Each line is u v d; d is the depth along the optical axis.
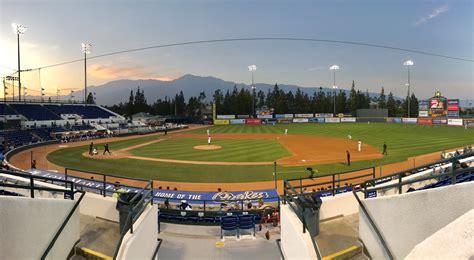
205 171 25.86
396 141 44.03
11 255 4.39
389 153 33.91
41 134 48.50
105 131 58.31
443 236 3.64
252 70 104.62
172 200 17.12
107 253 6.25
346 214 8.24
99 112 76.12
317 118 93.31
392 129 63.94
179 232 12.77
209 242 11.66
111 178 23.53
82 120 66.38
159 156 33.28
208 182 22.55
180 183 22.31
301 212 6.47
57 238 5.55
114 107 141.38
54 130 53.06
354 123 85.31
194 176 24.20
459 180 9.58
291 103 132.50
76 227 6.46
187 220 14.04
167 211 14.41
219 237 12.16
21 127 50.16
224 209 15.48
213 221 14.02
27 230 4.72
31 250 4.82
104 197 8.21
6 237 4.30
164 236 12.29
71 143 45.78
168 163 29.31
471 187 4.30
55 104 67.69
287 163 29.14
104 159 31.62
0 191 10.12
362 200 6.03
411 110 120.31
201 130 72.38
